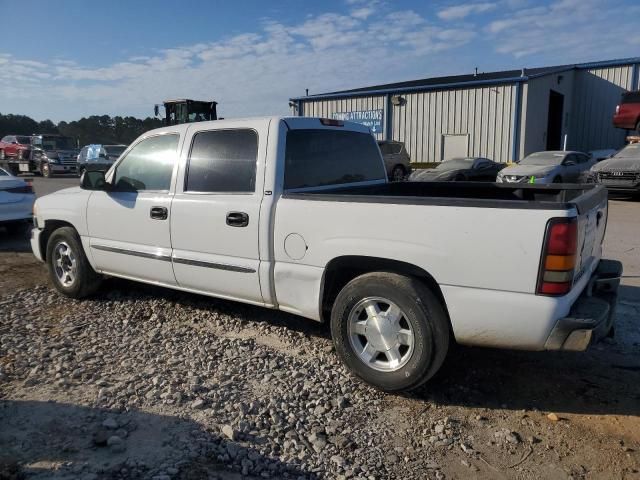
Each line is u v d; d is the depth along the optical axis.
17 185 9.87
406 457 3.08
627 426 3.39
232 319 5.23
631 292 6.14
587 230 3.67
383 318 3.73
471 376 4.07
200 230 4.61
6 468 2.84
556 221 3.18
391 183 5.49
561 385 3.94
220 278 4.55
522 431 3.35
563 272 3.20
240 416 3.42
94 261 5.59
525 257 3.25
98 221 5.45
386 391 3.78
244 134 4.45
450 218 3.45
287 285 4.18
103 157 27.09
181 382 3.88
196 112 25.12
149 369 4.10
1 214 9.60
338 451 3.12
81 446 3.06
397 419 3.48
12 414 3.42
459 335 3.52
